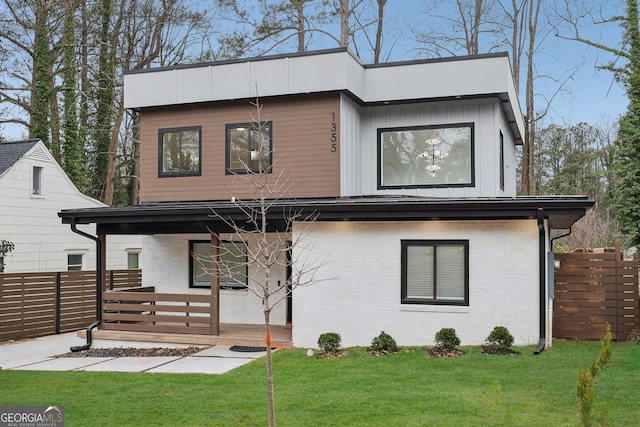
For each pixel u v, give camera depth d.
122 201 30.94
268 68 13.67
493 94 13.22
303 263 11.24
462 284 10.65
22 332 14.33
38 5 22.91
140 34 28.33
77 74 26.11
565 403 6.98
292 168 13.57
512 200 9.76
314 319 11.22
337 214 10.85
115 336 12.41
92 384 8.74
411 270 10.91
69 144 23.67
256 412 6.97
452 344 10.22
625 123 16.30
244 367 9.56
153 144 14.82
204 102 14.26
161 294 12.47
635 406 6.84
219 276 12.12
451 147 13.80
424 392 7.59
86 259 19.19
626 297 11.23
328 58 13.21
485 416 6.57
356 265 11.05
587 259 11.41
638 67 17.67
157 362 10.42
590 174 34.78
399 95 13.77
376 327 10.94
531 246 10.24
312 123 13.51
